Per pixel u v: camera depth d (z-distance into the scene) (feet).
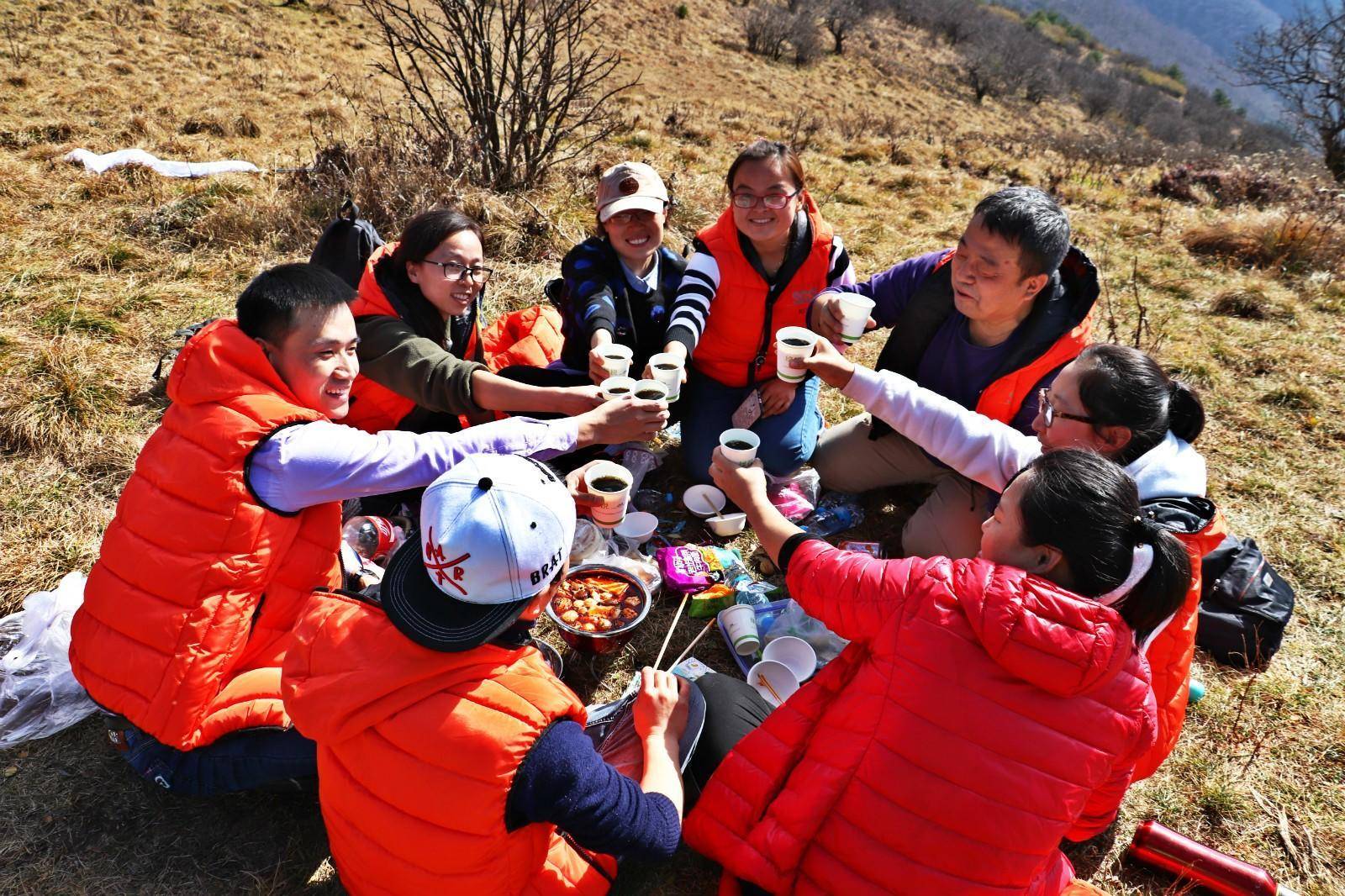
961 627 5.28
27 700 7.87
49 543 9.81
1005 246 8.04
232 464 6.25
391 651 4.99
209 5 54.19
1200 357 16.21
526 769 5.00
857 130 49.80
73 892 6.72
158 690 6.28
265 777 6.61
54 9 45.06
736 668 9.17
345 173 20.08
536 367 11.03
